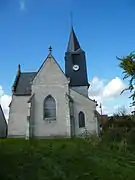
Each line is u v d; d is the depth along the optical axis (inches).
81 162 415.5
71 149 549.3
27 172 313.6
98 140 727.7
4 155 386.3
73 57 1579.7
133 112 776.9
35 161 373.7
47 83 1357.0
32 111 1305.4
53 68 1384.1
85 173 352.2
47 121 1293.1
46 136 1263.5
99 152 562.3
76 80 1530.5
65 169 354.0
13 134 1334.9
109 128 759.1
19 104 1393.9
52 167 351.3
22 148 491.8
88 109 1318.9
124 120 765.3
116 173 383.9
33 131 1275.8
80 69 1556.3
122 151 620.4
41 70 1380.4
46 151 478.0
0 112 1707.7
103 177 353.1
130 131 709.3
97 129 1270.9
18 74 1551.4
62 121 1291.8
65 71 1562.5
